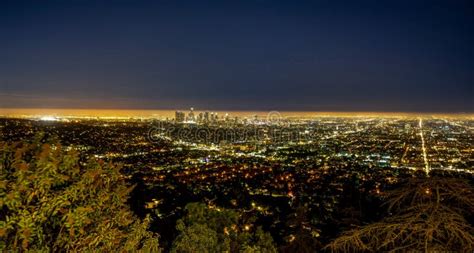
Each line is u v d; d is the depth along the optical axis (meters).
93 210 2.53
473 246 3.55
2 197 2.15
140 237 2.96
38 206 2.26
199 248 3.95
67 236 2.38
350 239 3.99
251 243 4.50
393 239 3.78
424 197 4.08
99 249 2.54
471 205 3.98
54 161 2.33
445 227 3.65
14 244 2.19
